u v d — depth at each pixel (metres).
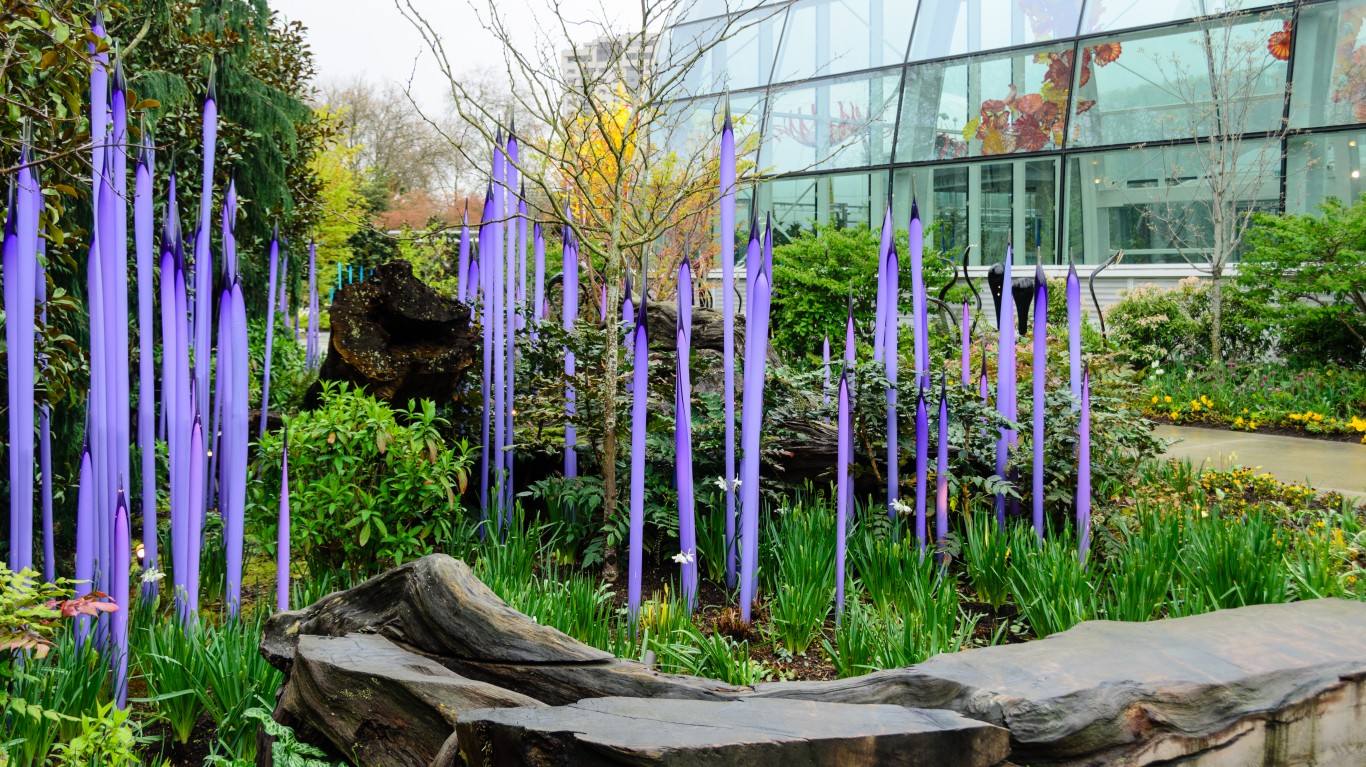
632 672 2.48
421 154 33.31
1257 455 8.44
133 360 6.39
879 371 4.72
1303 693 2.31
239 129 7.34
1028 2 16.44
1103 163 15.90
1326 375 11.52
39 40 3.70
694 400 5.04
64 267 4.68
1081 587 3.82
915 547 4.51
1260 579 3.78
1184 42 14.95
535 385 5.43
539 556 4.76
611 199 5.19
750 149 5.67
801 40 18.55
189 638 3.32
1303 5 13.90
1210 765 2.22
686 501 4.08
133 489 5.46
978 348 8.52
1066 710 2.14
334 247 20.50
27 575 2.83
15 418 3.19
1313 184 14.12
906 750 2.04
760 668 3.51
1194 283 14.12
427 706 2.42
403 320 5.24
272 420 6.16
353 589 2.91
